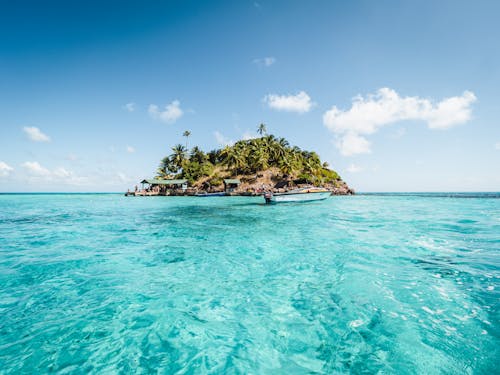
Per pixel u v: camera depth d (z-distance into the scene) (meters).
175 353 2.75
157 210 21.53
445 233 9.44
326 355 2.67
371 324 3.22
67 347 2.85
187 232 10.20
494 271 5.11
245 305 3.80
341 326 3.19
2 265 5.91
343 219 13.90
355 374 2.38
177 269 5.53
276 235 9.30
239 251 7.04
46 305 3.84
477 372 2.38
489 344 2.77
